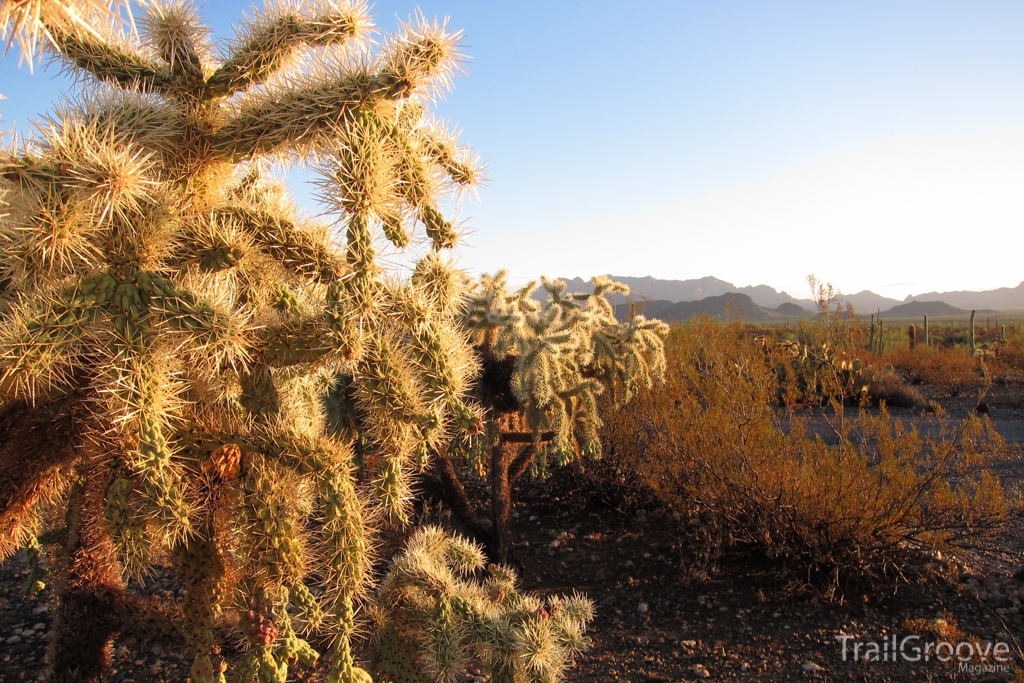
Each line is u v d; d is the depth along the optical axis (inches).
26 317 68.8
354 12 87.0
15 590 183.2
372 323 80.7
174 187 84.0
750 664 140.3
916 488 182.1
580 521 235.6
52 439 88.0
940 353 682.2
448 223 91.7
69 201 65.2
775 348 499.8
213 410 87.6
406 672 102.7
